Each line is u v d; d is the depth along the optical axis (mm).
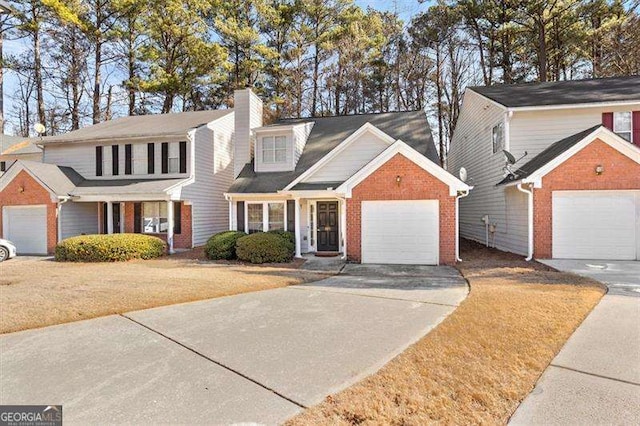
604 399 3016
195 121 17516
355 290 7391
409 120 15953
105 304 6355
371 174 11102
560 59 23562
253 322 5367
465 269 9523
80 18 22500
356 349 4215
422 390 3148
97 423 2854
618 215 10062
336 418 2801
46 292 7281
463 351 3881
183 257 13219
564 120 12328
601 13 20938
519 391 3127
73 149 16938
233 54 25969
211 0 24281
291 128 14641
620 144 9938
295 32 25906
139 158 16141
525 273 8367
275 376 3588
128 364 3949
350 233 11297
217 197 17516
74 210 15797
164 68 24484
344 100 28672
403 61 27578
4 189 15531
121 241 12555
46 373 3752
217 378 3584
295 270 9992
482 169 15438
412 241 10867
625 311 5277
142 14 23359
